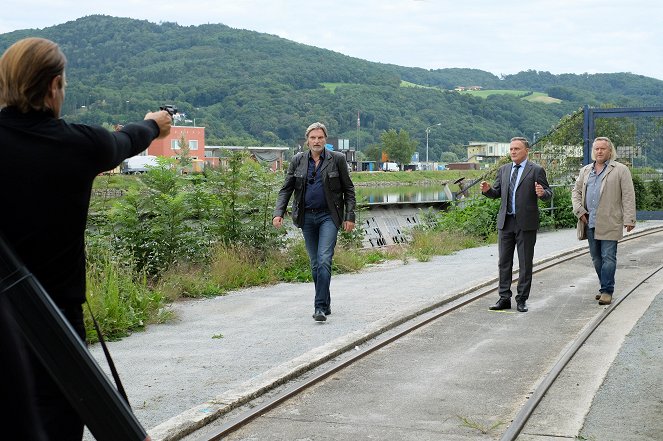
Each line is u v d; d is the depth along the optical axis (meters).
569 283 12.41
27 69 3.13
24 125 3.13
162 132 3.58
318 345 8.15
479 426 5.59
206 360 7.55
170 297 11.09
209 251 13.04
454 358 7.64
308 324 9.28
